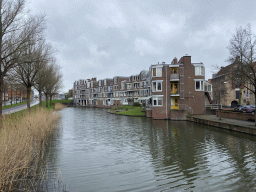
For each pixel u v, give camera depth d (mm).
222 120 25531
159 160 11938
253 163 11195
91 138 18578
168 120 33844
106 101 89625
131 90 72250
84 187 8289
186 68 35938
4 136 9586
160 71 36188
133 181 8945
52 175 9516
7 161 8281
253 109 32688
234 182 8789
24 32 18266
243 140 17016
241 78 22203
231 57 23062
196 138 18125
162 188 8258
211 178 9250
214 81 60906
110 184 8617
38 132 16797
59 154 13148
